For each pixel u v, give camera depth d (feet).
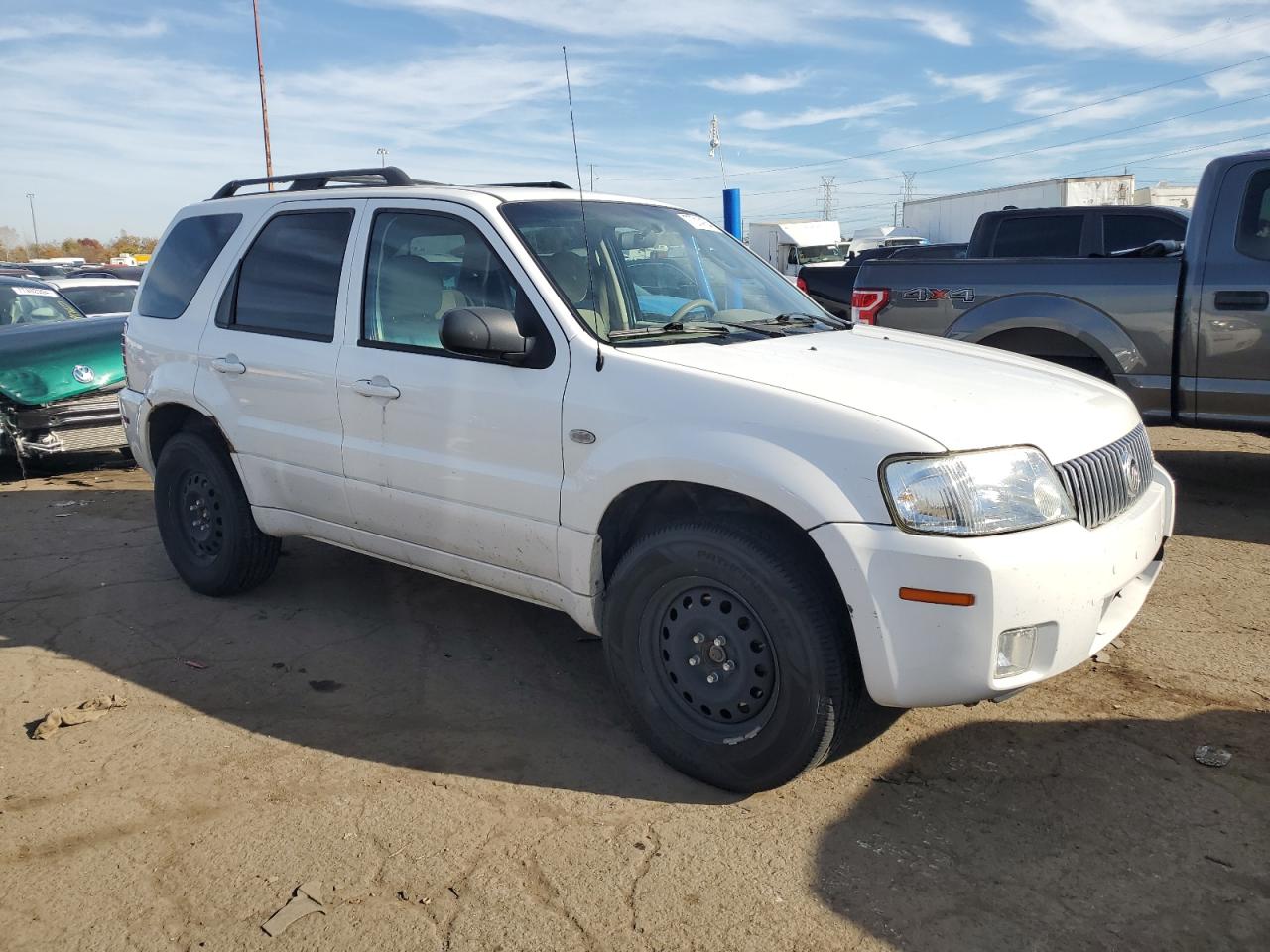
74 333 26.73
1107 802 10.05
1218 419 19.16
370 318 13.37
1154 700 12.17
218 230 16.07
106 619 15.64
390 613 15.72
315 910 8.69
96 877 9.24
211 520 16.12
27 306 31.83
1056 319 20.24
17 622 15.57
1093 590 9.50
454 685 13.14
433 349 12.50
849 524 9.15
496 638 14.71
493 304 12.09
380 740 11.70
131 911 8.77
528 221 12.50
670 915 8.54
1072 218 33.78
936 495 9.02
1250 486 22.07
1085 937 8.16
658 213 14.49
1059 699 12.26
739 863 9.21
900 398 9.93
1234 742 11.13
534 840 9.64
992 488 9.19
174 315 16.29
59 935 8.49
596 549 11.10
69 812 10.28
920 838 9.54
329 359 13.57
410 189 13.48
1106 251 33.22
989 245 35.29
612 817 10.01
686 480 10.05
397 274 13.19
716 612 10.19
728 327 12.42
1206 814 9.80
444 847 9.56
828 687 9.55
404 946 8.25
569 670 13.58
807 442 9.49
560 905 8.70
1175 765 10.71
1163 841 9.39
